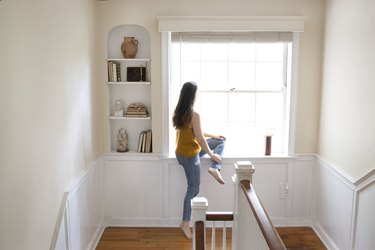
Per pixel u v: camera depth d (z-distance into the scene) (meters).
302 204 3.78
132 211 3.80
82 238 2.98
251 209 1.88
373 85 2.52
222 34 3.53
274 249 1.39
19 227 1.83
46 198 2.19
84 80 3.05
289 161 3.70
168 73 3.55
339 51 3.11
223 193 3.74
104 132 3.66
